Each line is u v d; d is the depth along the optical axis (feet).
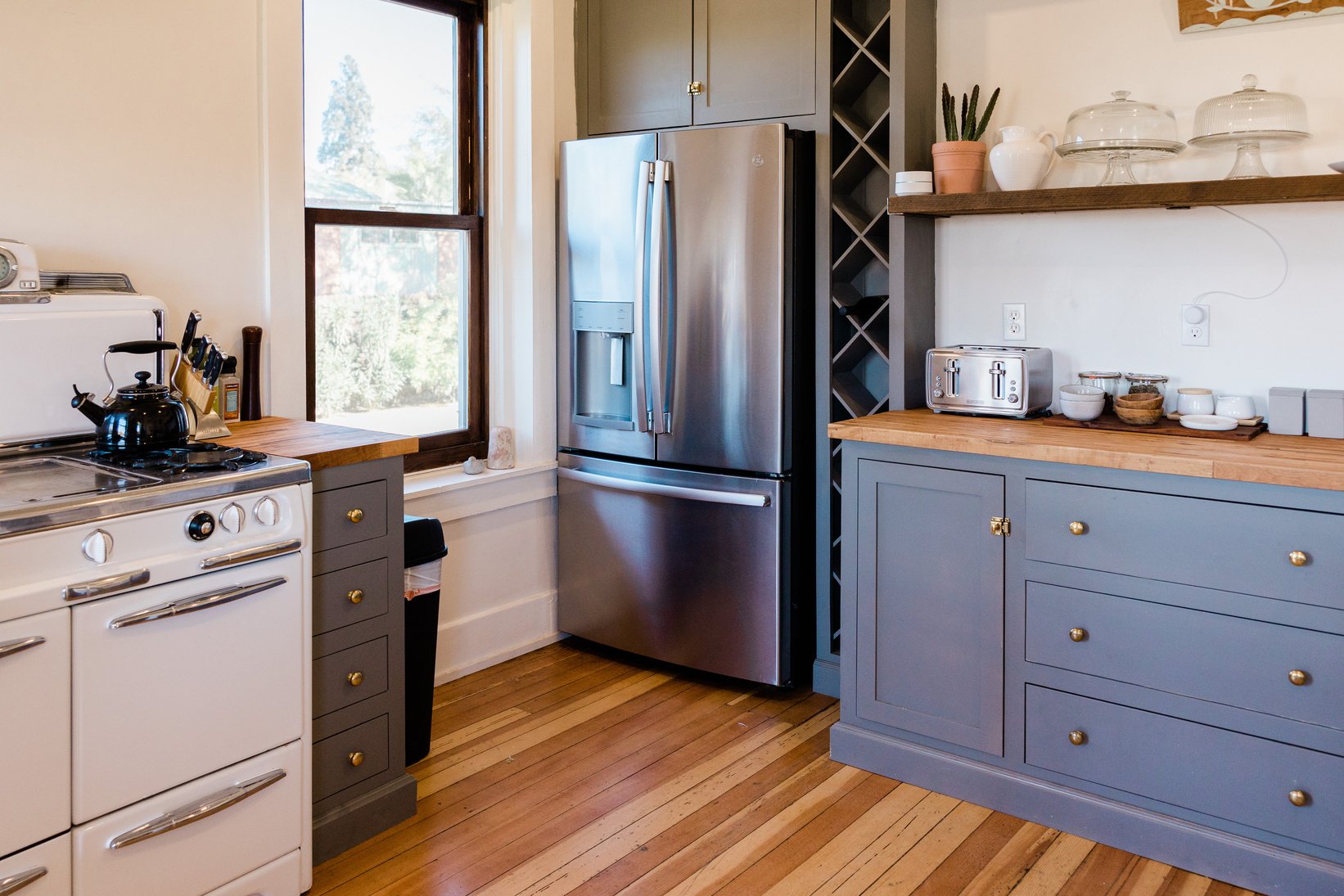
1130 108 8.31
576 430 11.30
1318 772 6.65
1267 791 6.86
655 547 10.77
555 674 10.94
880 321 10.24
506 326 11.31
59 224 7.61
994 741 8.07
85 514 5.55
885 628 8.58
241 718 6.42
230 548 6.27
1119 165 8.62
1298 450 7.22
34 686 5.38
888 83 10.10
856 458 8.60
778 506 9.95
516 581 11.39
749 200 9.76
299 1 8.95
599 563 11.28
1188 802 7.20
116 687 5.74
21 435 6.95
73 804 5.61
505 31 10.91
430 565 8.65
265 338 8.96
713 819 7.97
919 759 8.46
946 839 7.68
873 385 10.57
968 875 7.20
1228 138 7.89
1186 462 6.88
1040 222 9.36
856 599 8.73
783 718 9.86
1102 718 7.52
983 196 8.72
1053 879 7.14
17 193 7.38
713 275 10.03
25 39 7.34
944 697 8.31
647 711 10.00
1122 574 7.30
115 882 5.83
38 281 6.98
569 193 10.91
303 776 6.87
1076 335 9.29
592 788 8.45
